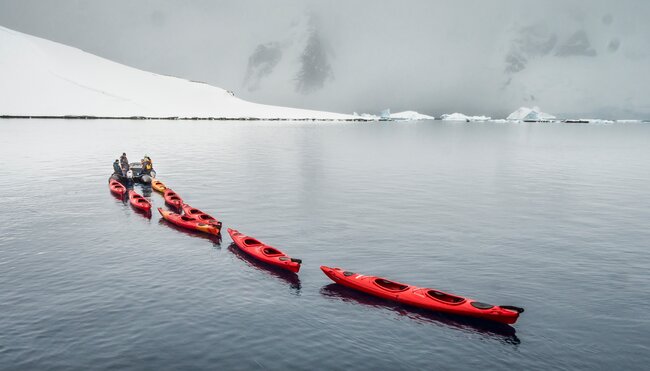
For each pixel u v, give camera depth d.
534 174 32.91
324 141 65.12
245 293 11.05
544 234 16.45
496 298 11.05
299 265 12.05
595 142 76.75
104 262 12.90
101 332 9.05
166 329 9.22
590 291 11.45
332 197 22.77
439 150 54.00
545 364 8.38
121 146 47.44
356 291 11.33
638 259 13.78
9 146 45.41
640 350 8.83
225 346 8.66
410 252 14.27
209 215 17.33
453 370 8.14
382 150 52.34
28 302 10.30
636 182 29.19
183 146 49.59
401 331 9.45
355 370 8.03
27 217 17.84
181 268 12.55
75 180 26.36
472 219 18.58
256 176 29.12
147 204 19.03
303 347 8.71
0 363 7.97
